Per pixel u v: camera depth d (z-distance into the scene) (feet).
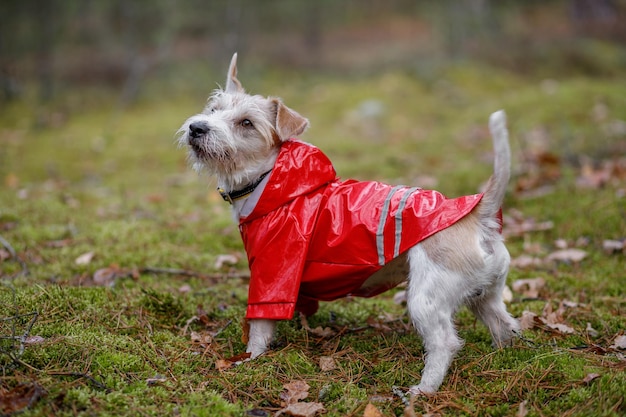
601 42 58.70
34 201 19.53
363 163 25.26
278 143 11.39
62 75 44.96
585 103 31.81
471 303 10.30
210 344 10.78
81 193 21.59
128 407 8.31
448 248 9.44
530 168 21.74
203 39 52.85
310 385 9.57
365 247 9.83
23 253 14.88
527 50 52.39
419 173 23.50
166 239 16.80
